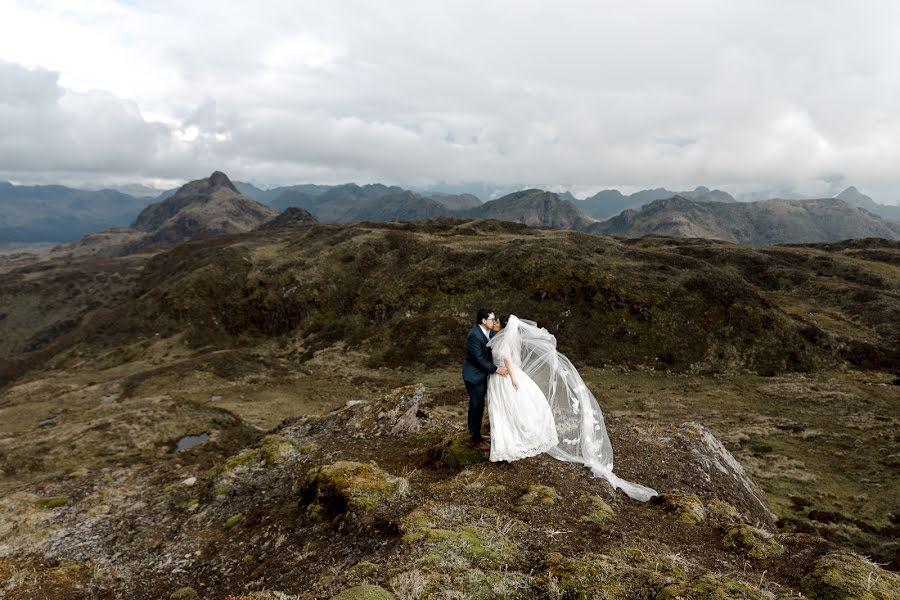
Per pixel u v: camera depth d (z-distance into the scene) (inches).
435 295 3713.1
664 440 572.1
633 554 248.1
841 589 208.7
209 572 353.4
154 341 4040.4
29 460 1460.4
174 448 1582.2
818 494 1061.1
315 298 4104.3
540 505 317.1
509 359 375.2
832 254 4586.6
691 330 2800.2
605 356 2773.1
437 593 207.8
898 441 1380.4
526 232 5413.4
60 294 7352.4
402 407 594.6
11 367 3988.7
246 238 6510.8
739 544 281.4
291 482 480.1
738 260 4232.3
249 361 2979.8
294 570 291.1
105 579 378.6
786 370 2432.3
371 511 323.9
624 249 3912.4
